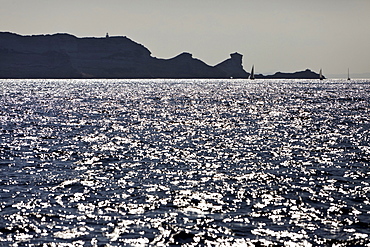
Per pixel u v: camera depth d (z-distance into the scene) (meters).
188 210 45.25
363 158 73.31
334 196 50.19
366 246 36.56
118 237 38.34
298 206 46.47
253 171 63.56
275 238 38.00
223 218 42.88
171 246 36.66
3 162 69.00
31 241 37.44
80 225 41.00
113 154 77.06
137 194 51.03
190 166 67.19
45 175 60.28
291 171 63.41
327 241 37.44
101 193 51.34
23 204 46.66
